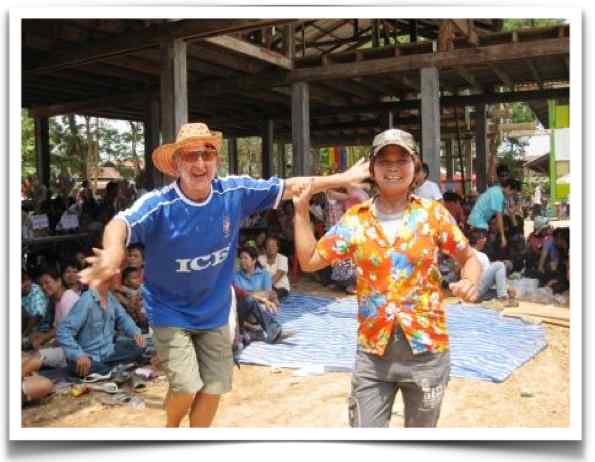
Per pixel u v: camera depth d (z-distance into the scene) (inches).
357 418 96.8
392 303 94.3
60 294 218.4
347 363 196.5
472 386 175.5
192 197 108.9
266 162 561.9
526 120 940.0
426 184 261.7
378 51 360.8
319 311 276.2
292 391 174.6
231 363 123.3
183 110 264.5
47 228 375.2
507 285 292.4
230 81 400.2
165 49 262.8
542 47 323.6
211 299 118.0
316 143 719.1
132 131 1078.4
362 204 99.6
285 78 382.9
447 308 269.9
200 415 122.6
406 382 95.5
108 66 368.2
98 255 95.0
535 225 323.9
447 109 583.5
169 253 110.0
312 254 101.3
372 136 682.8
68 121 943.7
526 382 178.9
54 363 190.2
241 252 245.9
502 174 331.6
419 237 94.7
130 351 191.8
